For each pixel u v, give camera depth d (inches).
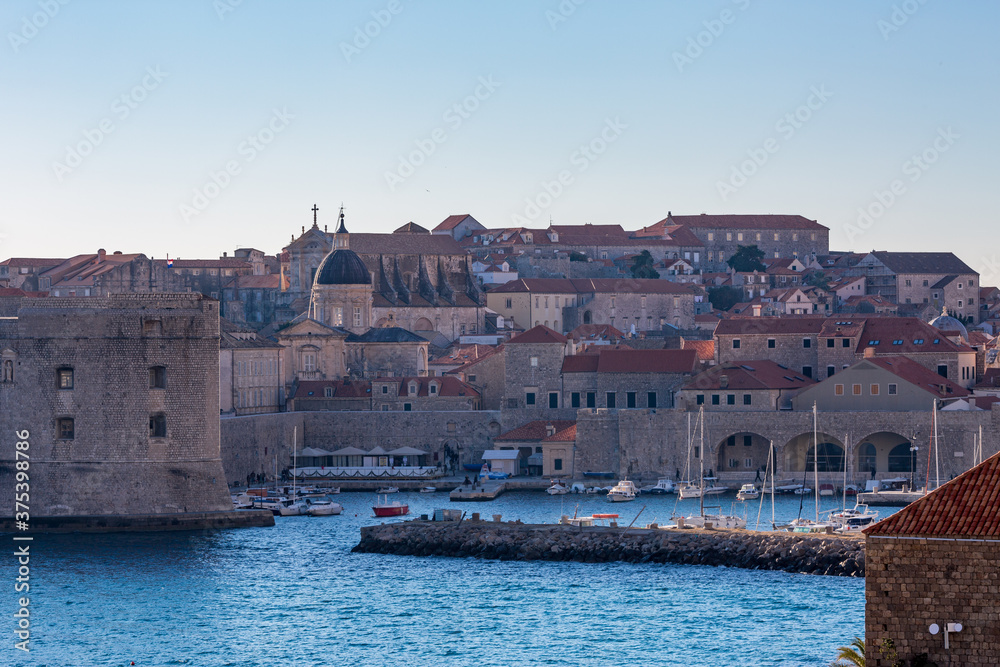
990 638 3329.2
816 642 5403.5
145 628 5807.1
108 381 7726.4
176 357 7805.1
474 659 5319.9
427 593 6373.0
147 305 7765.8
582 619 5841.5
